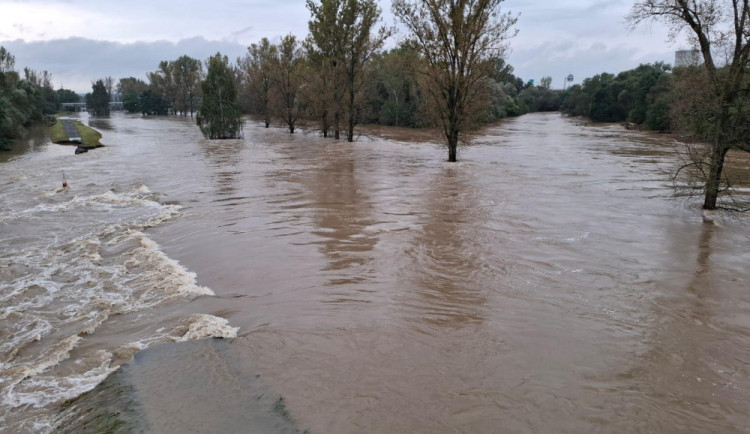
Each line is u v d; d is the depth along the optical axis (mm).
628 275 9086
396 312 7398
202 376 5625
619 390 5371
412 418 4816
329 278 8898
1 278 9547
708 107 14086
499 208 14766
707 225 12859
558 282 8703
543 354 6152
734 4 13367
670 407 5062
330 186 18656
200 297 8234
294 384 5426
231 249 10766
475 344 6395
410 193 17203
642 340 6559
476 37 24625
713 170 14359
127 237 12195
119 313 7785
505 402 5109
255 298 8086
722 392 5352
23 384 5836
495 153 31531
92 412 5051
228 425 4676
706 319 7223
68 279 9453
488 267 9477
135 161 27969
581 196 16719
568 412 4949
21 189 19469
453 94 25766
